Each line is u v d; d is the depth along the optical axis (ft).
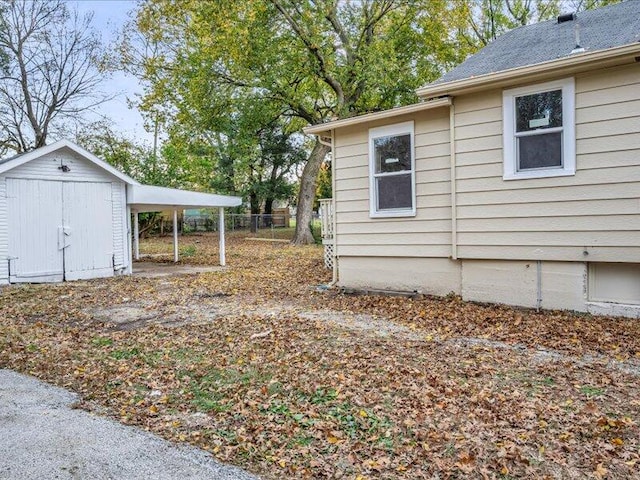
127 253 41.37
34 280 35.27
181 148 73.92
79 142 79.77
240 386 13.44
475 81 22.16
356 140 28.86
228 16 51.85
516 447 9.62
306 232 71.41
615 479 8.46
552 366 14.62
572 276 21.50
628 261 19.81
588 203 20.65
